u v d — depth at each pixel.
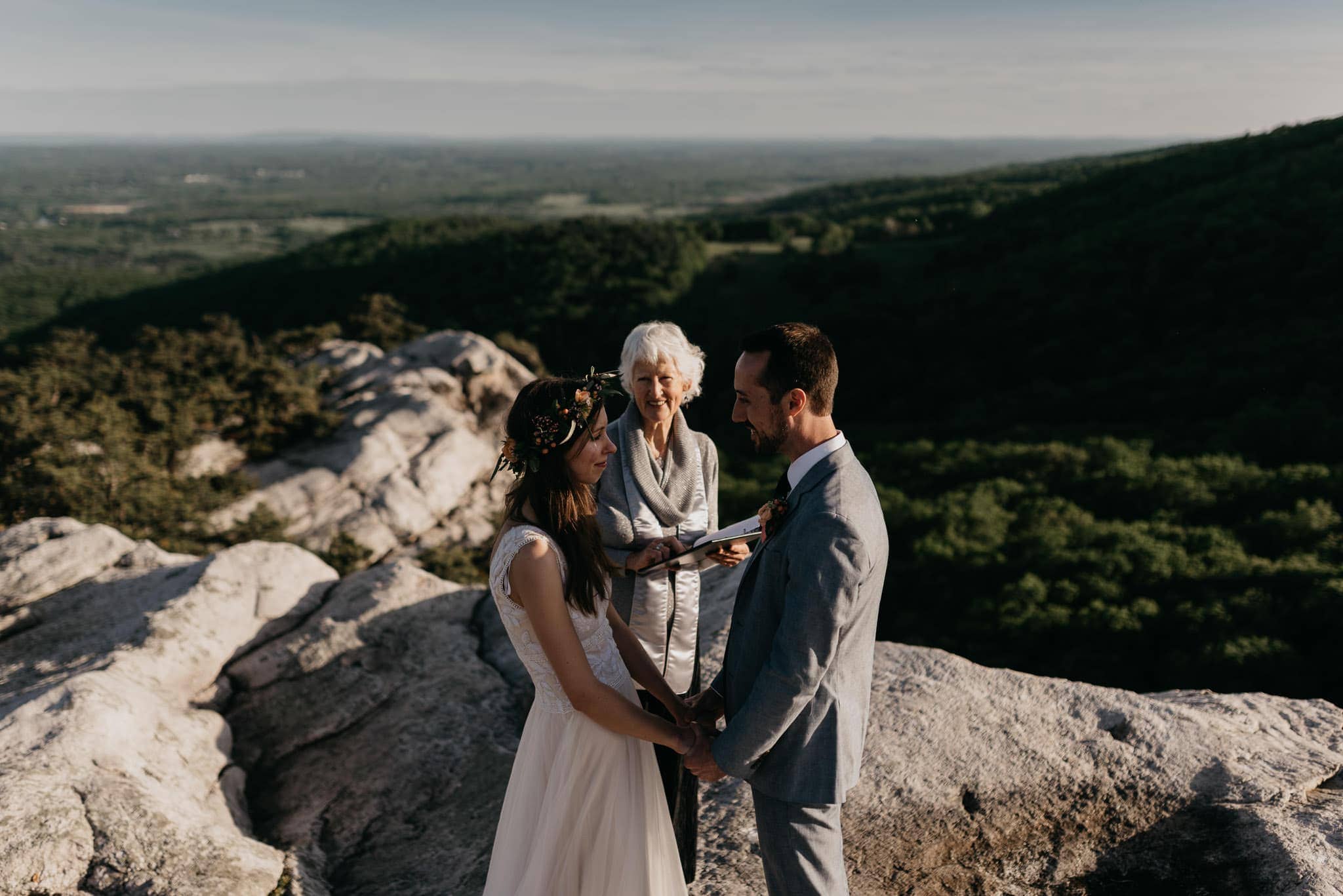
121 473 32.28
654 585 2.68
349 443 38.00
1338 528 26.92
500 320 94.31
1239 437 40.19
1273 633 21.16
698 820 2.99
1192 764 3.00
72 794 2.95
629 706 2.13
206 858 2.88
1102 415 51.84
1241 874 2.55
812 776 2.05
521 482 2.12
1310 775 2.93
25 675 4.39
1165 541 27.59
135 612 4.98
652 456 2.74
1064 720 3.26
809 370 1.97
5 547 6.02
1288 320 58.53
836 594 1.88
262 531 31.56
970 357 70.88
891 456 44.25
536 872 2.18
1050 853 2.78
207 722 4.01
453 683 4.54
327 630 4.75
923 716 3.32
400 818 3.67
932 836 2.84
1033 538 28.31
